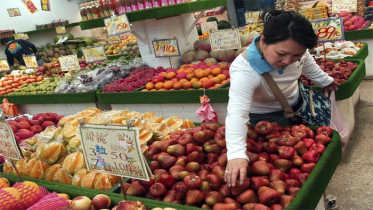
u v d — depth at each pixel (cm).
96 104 439
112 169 156
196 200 160
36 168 217
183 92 354
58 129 239
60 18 1003
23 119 317
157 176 175
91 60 485
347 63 361
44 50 831
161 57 445
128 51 654
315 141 186
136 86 408
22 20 903
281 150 175
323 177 165
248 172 168
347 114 330
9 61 724
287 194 156
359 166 302
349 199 264
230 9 877
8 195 164
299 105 211
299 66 195
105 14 463
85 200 165
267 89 188
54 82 508
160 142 199
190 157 181
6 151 198
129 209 143
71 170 207
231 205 150
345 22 530
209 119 338
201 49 445
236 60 181
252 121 217
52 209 161
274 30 153
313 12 556
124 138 144
